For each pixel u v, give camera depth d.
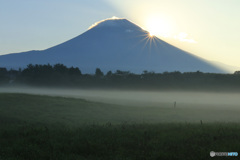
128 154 11.98
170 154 11.61
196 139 13.82
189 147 12.58
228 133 14.99
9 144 13.98
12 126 21.06
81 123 26.27
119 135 15.09
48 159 11.65
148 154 11.88
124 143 13.49
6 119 26.81
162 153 11.70
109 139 14.16
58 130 17.38
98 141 13.73
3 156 11.92
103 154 12.11
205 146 12.59
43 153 12.16
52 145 13.24
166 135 14.83
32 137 14.93
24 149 12.66
